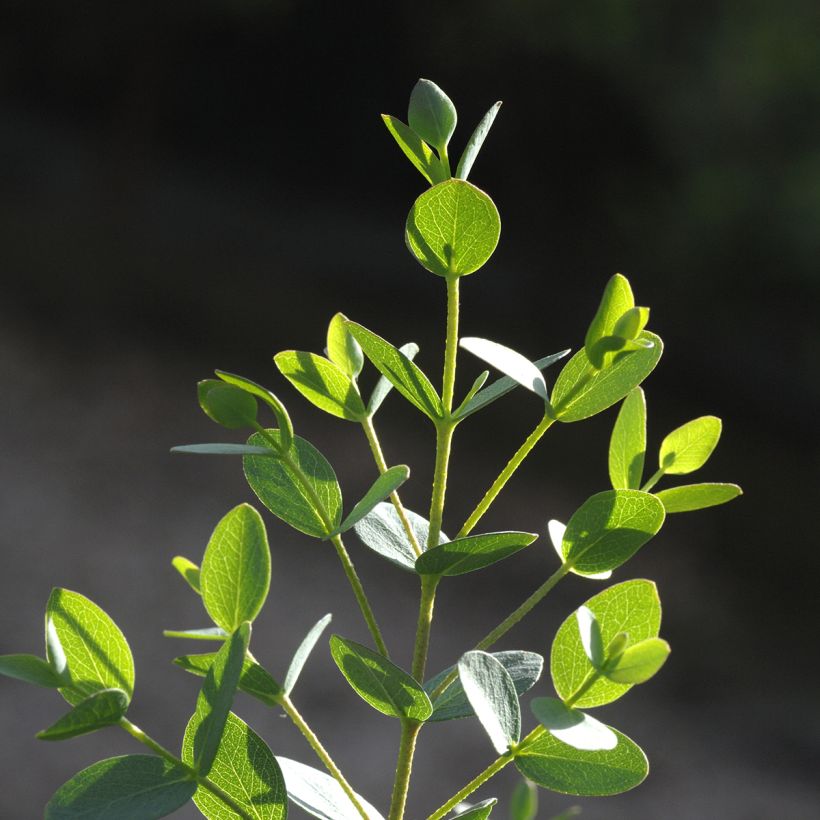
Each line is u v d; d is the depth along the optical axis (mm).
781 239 8586
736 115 8281
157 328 11695
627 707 6918
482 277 14477
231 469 9031
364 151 16828
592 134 11484
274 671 6395
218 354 11430
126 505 8141
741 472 10898
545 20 8789
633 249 10555
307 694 6266
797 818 5898
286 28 14664
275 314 13016
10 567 7039
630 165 11195
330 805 1025
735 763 6422
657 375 12305
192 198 16125
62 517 7773
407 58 14953
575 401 991
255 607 982
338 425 10016
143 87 13477
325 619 1028
